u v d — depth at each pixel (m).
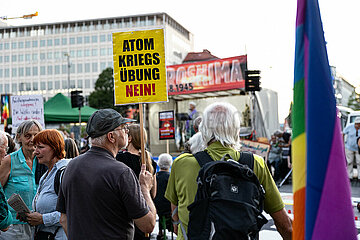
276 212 2.69
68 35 117.94
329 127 2.14
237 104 25.58
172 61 108.62
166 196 2.91
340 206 2.11
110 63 114.81
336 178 2.12
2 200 3.21
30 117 11.87
